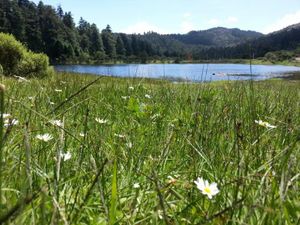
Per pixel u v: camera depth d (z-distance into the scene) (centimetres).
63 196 188
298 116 414
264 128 332
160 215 172
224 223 159
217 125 339
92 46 14750
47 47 12888
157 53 15088
